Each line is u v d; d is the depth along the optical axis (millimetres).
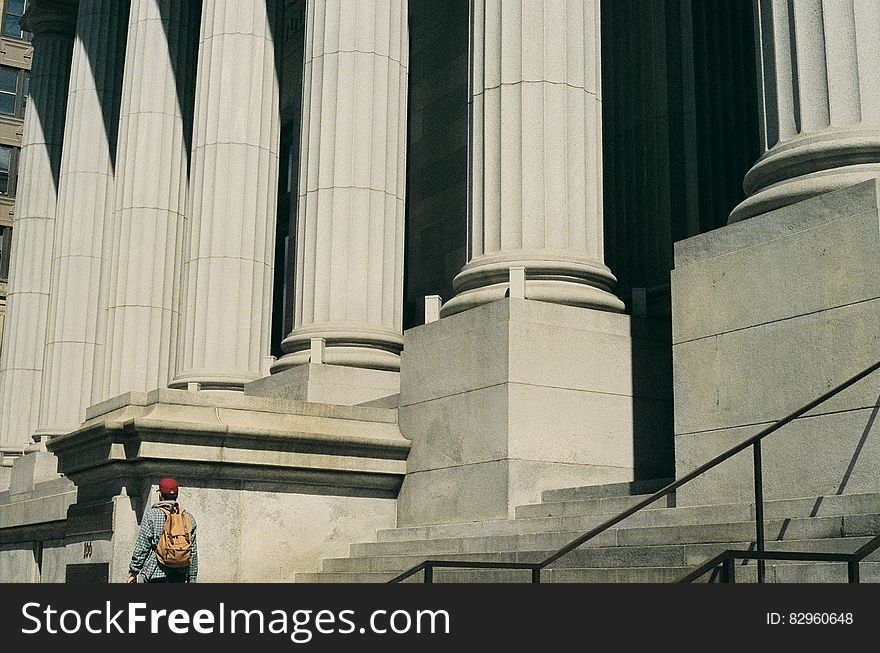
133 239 25531
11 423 34188
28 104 36812
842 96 11773
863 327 10539
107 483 15219
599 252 15797
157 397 14719
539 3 15961
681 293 12570
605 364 14758
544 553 11469
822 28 12016
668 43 22438
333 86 19391
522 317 14336
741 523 10031
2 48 59594
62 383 29688
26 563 22172
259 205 22422
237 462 14727
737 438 11602
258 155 22531
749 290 11789
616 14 23734
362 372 18234
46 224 35562
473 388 14680
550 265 14969
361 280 18703
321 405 15680
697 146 21672
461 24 28438
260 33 23062
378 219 19062
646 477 14711
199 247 22094
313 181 19219
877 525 8914
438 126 28750
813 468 10711
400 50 20141
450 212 27703
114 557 14234
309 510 15367
